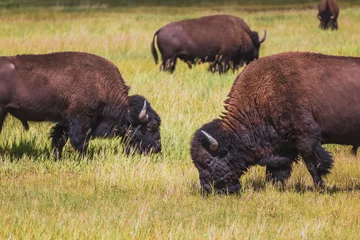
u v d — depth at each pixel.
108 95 37.75
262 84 30.61
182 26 70.19
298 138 30.27
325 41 94.00
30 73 35.97
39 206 27.88
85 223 24.89
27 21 121.94
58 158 37.41
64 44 82.81
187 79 60.91
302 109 29.95
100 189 31.31
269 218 26.44
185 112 46.50
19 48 77.19
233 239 23.42
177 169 35.12
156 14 151.62
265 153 31.02
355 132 30.39
